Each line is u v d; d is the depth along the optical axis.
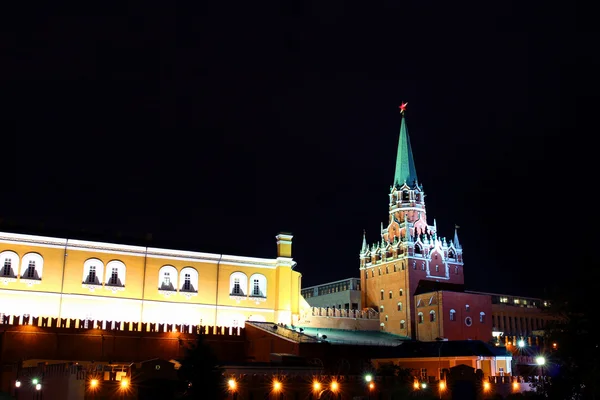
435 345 99.50
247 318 108.88
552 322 59.12
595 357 54.53
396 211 138.50
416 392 81.69
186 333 95.06
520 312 146.38
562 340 56.47
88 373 66.62
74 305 97.31
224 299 108.00
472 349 93.38
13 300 93.62
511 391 83.62
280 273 112.12
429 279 131.25
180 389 65.69
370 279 139.88
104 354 88.50
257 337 99.19
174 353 93.19
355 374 82.31
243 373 77.31
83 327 89.44
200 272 107.44
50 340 86.12
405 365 97.94
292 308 113.88
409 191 138.88
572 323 56.53
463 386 79.19
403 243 131.62
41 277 96.06
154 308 102.69
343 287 145.62
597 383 52.88
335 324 124.44
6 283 93.81
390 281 133.50
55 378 69.00
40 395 73.44
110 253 101.69
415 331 125.56
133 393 67.88
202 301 106.25
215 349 98.00
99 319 98.50
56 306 96.06
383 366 87.81
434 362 95.12
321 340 96.00
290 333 98.19
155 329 93.88
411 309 126.75
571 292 57.12
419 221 136.62
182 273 106.25
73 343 87.25
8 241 95.31
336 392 77.50
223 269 109.31
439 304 121.31
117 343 89.75
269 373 78.81
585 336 55.56
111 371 71.50
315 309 121.81
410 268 129.25
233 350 99.88
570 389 56.16
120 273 102.00
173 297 104.44
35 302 94.88
